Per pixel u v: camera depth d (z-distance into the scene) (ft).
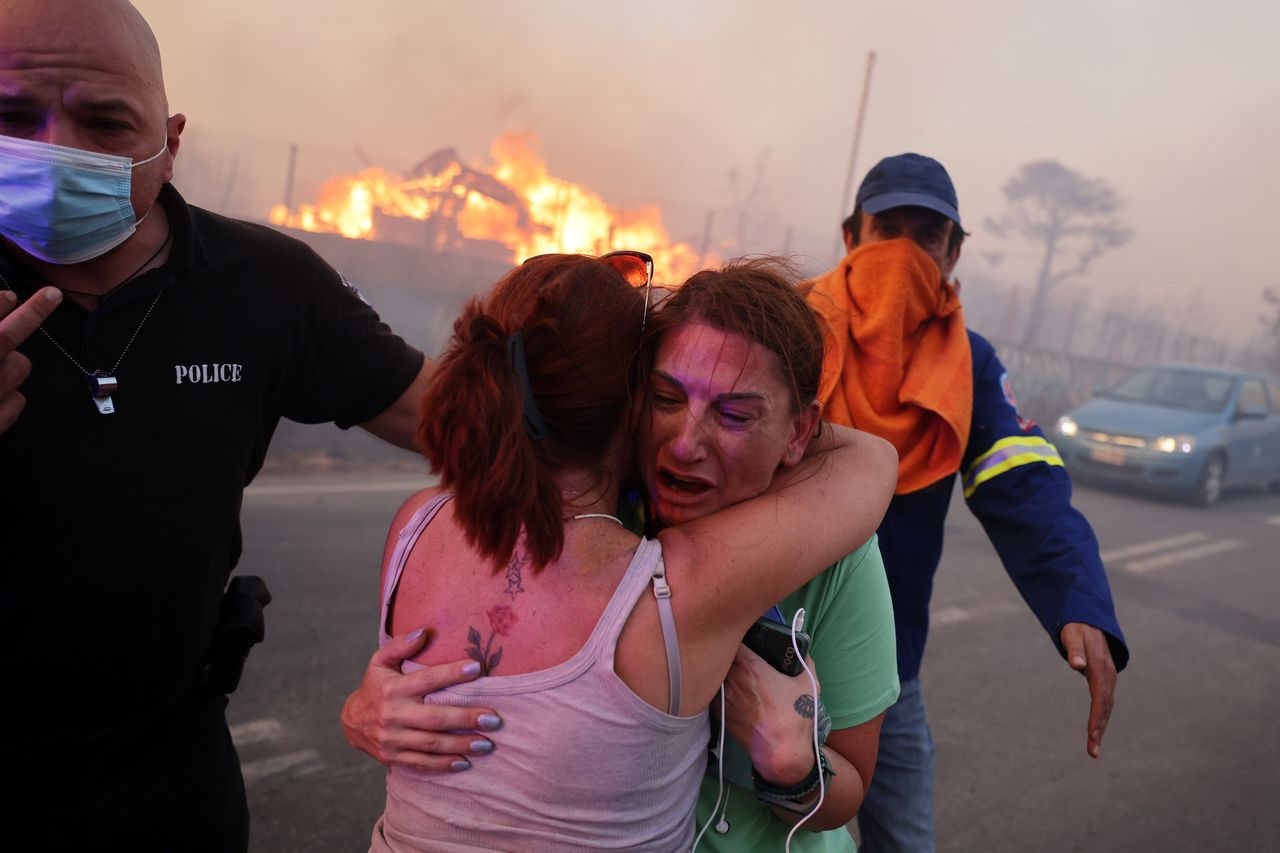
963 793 10.66
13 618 4.26
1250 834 10.27
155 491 4.45
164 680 4.64
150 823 4.77
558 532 3.18
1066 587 6.07
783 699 3.61
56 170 4.01
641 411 3.54
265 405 4.99
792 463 3.79
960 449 6.52
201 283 4.65
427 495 3.85
